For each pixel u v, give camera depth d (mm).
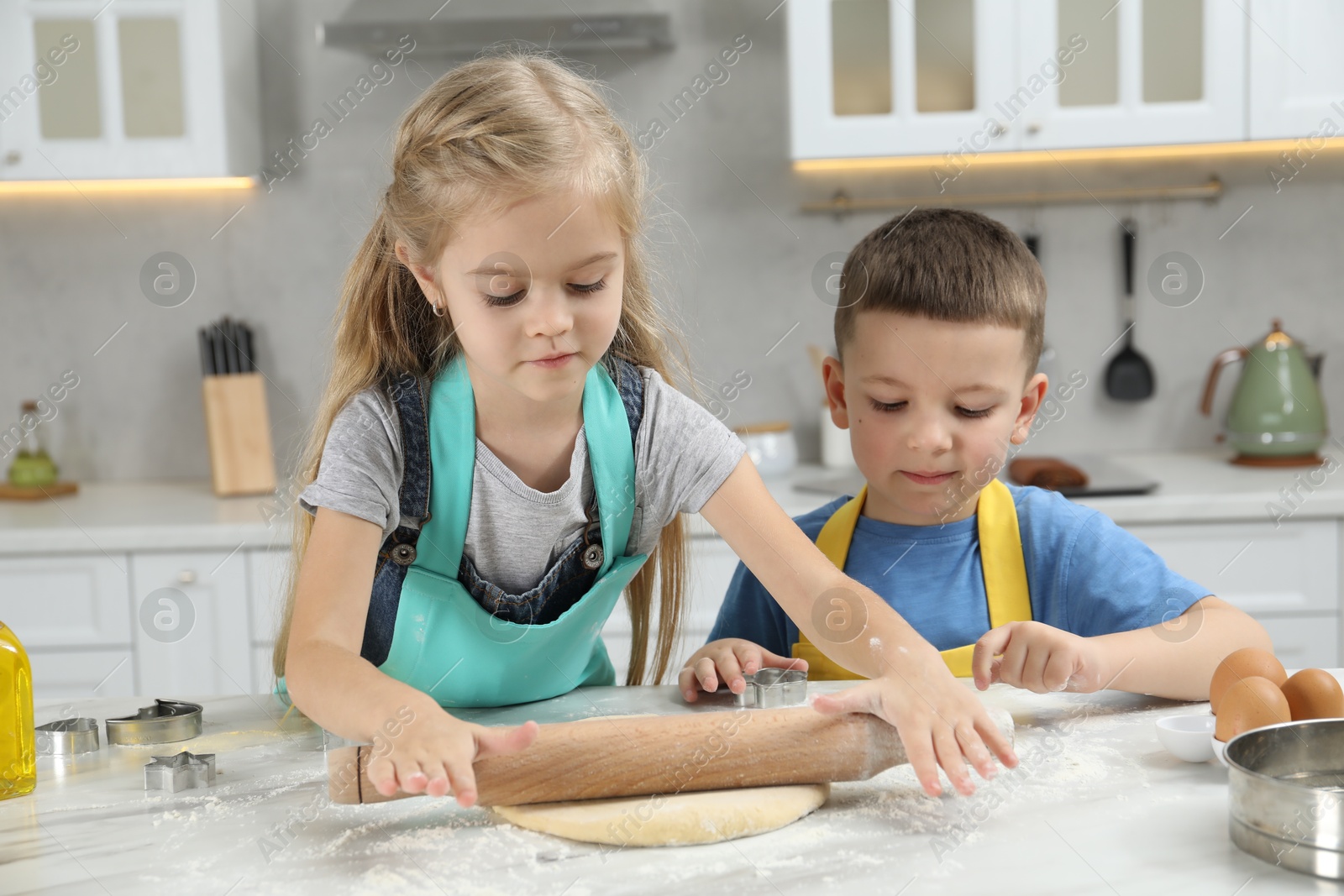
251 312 2520
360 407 937
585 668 1066
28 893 585
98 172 2191
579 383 855
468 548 963
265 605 2002
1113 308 2506
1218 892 549
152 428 2543
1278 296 2490
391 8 2230
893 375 1042
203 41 2176
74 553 1992
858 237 2504
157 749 836
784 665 974
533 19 2236
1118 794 684
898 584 1109
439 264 855
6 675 729
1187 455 2477
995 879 571
